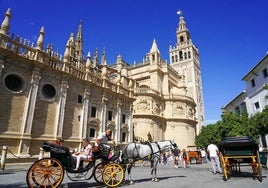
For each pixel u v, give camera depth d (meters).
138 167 25.02
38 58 24.17
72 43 46.12
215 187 9.77
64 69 27.03
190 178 13.30
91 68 35.31
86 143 11.04
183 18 113.12
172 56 108.25
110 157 10.77
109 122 33.75
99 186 10.18
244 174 14.84
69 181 11.84
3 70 21.16
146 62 62.62
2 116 20.44
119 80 38.12
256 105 36.94
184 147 54.59
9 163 19.69
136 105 50.81
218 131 36.81
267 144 32.16
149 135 48.22
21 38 23.06
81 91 29.64
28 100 22.58
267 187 9.71
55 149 8.95
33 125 22.83
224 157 12.77
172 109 57.56
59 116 25.45
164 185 10.38
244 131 24.95
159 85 58.47
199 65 110.44
